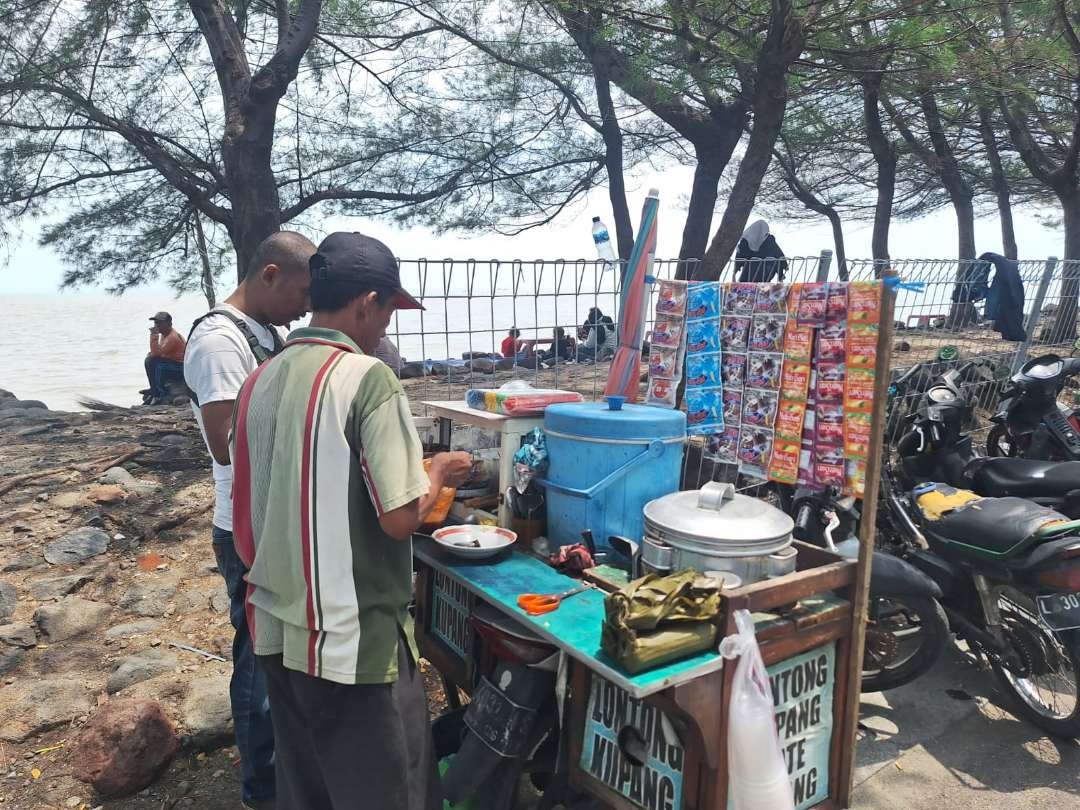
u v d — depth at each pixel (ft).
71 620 11.60
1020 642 9.82
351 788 5.49
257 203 20.92
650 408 8.08
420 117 29.94
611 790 6.82
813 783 7.00
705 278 18.63
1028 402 14.16
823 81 22.02
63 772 8.75
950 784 8.75
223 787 8.69
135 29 23.61
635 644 5.35
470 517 8.59
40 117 23.62
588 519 7.47
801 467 8.17
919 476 12.23
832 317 7.77
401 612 5.74
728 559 6.20
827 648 6.91
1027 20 20.38
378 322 5.88
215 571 13.17
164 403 32.19
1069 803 8.41
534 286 9.96
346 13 26.30
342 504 5.29
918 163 44.32
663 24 19.45
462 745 7.10
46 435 21.77
